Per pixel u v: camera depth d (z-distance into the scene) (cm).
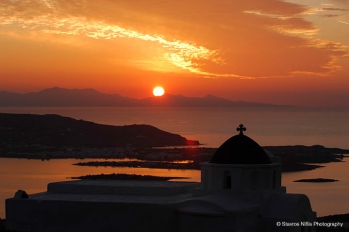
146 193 6100
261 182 5769
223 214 5200
